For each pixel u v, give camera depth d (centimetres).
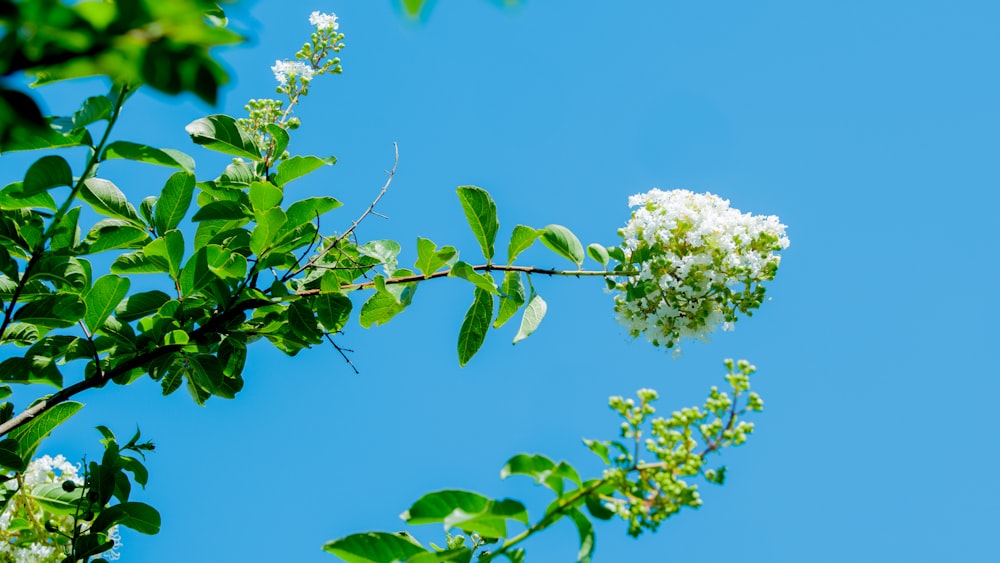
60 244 452
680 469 300
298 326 525
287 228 506
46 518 485
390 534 324
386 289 511
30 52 181
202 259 490
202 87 184
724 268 538
